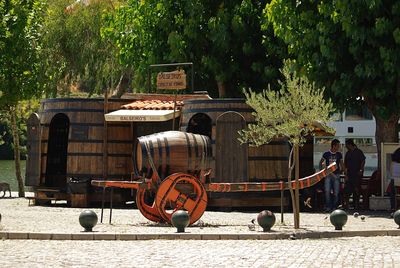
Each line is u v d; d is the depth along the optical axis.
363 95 32.47
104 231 20.42
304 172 35.34
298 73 32.19
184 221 20.41
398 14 30.16
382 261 15.62
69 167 32.44
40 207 31.58
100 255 16.25
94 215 20.47
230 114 30.50
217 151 30.47
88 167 32.41
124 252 16.81
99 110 32.62
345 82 31.08
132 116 31.20
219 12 41.25
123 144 32.72
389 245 18.59
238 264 14.98
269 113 22.30
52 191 32.47
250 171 30.47
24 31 36.09
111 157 32.53
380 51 29.86
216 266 14.67
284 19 33.00
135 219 25.08
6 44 35.59
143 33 44.41
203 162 23.81
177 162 23.20
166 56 43.25
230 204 30.31
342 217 21.12
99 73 54.47
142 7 44.12
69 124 33.06
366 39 30.22
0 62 35.72
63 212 28.42
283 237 19.95
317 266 14.83
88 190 31.94
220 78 41.47
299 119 21.78
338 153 30.55
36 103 51.53
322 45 31.16
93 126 32.53
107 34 46.75
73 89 59.16
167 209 26.47
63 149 35.50
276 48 38.38
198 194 22.70
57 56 53.44
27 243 18.58
